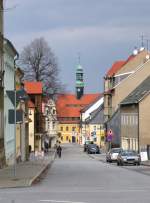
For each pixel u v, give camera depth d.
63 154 112.94
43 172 40.97
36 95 105.12
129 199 20.56
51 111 154.75
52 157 86.75
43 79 101.56
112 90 113.06
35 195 22.31
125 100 97.50
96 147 113.69
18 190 24.88
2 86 45.28
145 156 68.81
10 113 29.23
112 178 34.53
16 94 29.22
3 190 24.89
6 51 50.16
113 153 69.62
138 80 108.69
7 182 28.47
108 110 119.31
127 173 41.31
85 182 30.66
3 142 46.19
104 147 129.62
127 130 95.06
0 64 44.72
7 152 50.84
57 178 34.72
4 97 48.59
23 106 64.00
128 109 94.19
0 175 34.00
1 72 44.78
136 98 88.25
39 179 33.19
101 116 159.38
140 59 111.56
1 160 44.62
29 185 27.28
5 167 46.12
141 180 32.34
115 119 107.88
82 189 25.42
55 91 103.44
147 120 85.69
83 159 84.56
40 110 106.06
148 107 85.69
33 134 101.19
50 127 155.88
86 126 167.75
